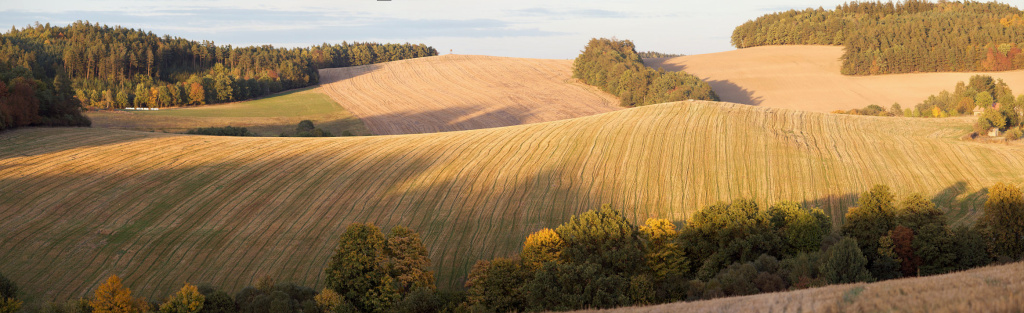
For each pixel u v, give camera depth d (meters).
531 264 36.47
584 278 30.58
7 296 32.69
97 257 40.69
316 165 60.03
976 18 159.38
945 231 35.09
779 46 177.12
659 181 56.06
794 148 63.12
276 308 30.91
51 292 36.16
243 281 38.47
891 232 35.94
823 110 120.75
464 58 181.38
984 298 14.25
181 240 43.75
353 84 155.00
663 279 35.78
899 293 16.30
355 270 35.50
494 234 46.19
